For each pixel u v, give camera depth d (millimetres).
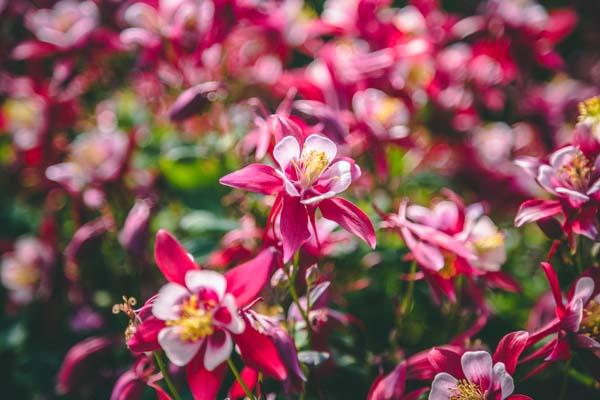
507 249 621
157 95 657
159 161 616
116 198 619
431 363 425
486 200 644
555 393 499
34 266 673
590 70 855
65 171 618
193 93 544
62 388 557
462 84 655
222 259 513
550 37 650
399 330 509
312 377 465
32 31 687
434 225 484
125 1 654
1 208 763
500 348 417
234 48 624
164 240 412
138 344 410
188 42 588
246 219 540
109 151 617
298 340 480
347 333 517
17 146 676
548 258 457
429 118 650
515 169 644
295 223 423
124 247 559
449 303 528
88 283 613
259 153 472
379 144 580
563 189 431
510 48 651
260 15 593
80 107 698
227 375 501
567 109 708
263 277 409
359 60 598
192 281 408
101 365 562
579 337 420
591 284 422
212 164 601
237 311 410
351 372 507
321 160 429
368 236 420
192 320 405
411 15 651
